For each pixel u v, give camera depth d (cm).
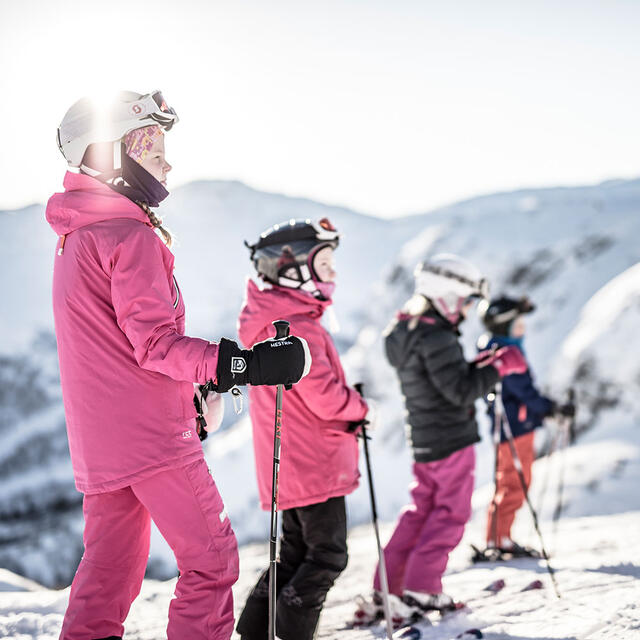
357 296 11438
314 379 326
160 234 269
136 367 248
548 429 1158
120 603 257
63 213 253
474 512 858
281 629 322
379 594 407
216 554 249
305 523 334
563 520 766
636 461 952
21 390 6681
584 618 333
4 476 4931
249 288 347
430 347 412
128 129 254
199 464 252
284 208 17875
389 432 1872
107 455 246
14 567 3005
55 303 258
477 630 332
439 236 2706
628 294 1370
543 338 1958
